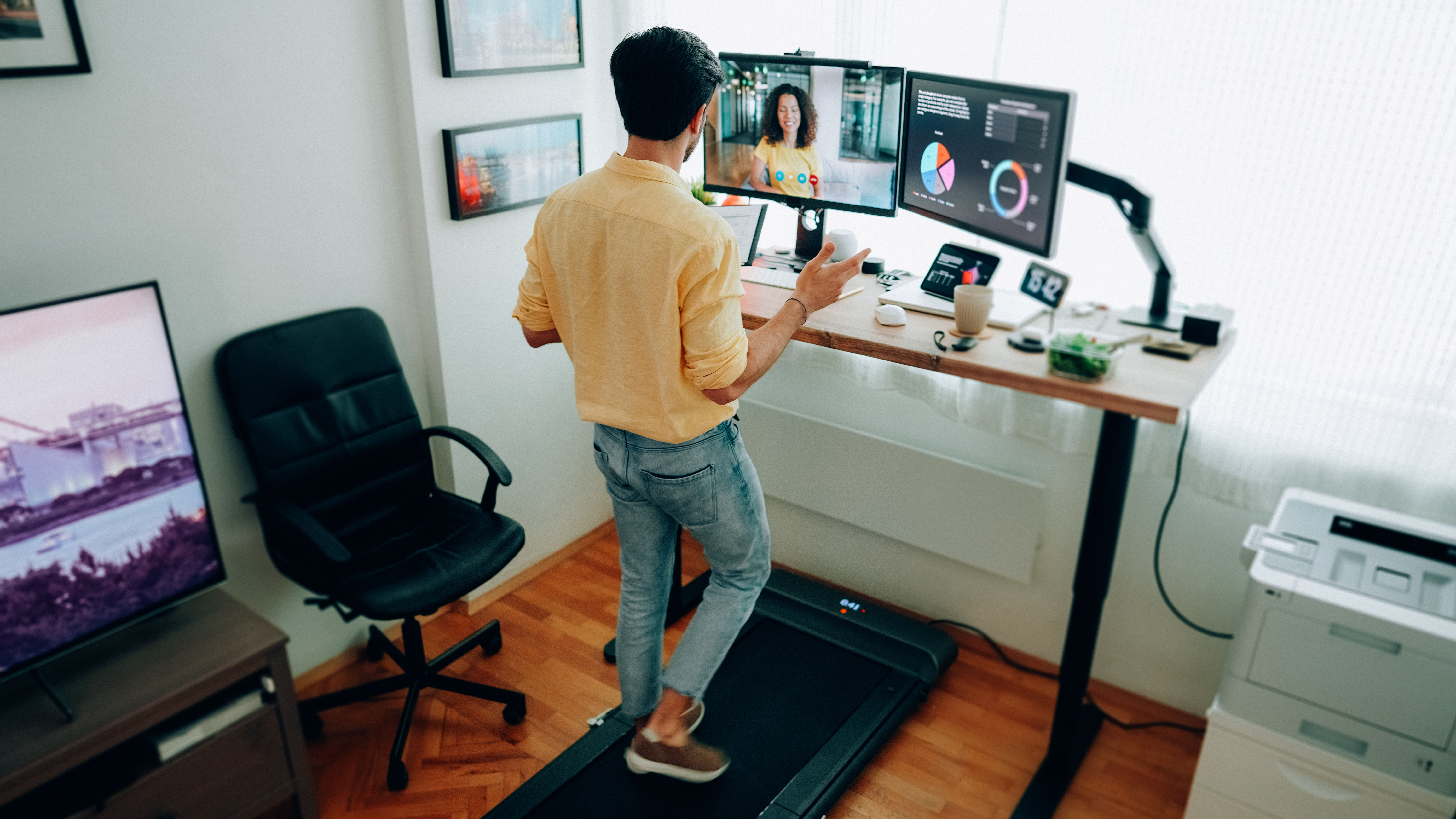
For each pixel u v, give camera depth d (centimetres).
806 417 298
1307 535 199
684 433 166
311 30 231
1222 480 229
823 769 224
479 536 243
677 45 150
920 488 279
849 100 234
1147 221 196
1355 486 215
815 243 261
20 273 194
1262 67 202
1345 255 203
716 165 265
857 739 234
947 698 266
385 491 254
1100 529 203
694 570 329
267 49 223
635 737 204
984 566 275
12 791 162
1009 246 205
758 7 274
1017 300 221
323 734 249
